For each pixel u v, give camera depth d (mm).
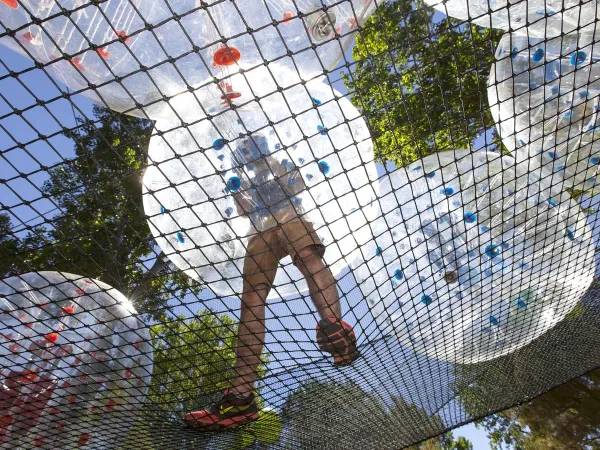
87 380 2570
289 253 2514
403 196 3074
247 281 2268
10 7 1724
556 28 2650
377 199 2168
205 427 2676
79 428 2596
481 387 3525
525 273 2975
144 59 1897
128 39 1842
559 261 2902
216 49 1947
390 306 2691
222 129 2451
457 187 2992
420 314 2934
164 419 2695
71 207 1979
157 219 2656
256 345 2445
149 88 1996
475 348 3166
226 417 2576
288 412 2949
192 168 2525
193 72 1983
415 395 3348
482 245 2918
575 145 2975
